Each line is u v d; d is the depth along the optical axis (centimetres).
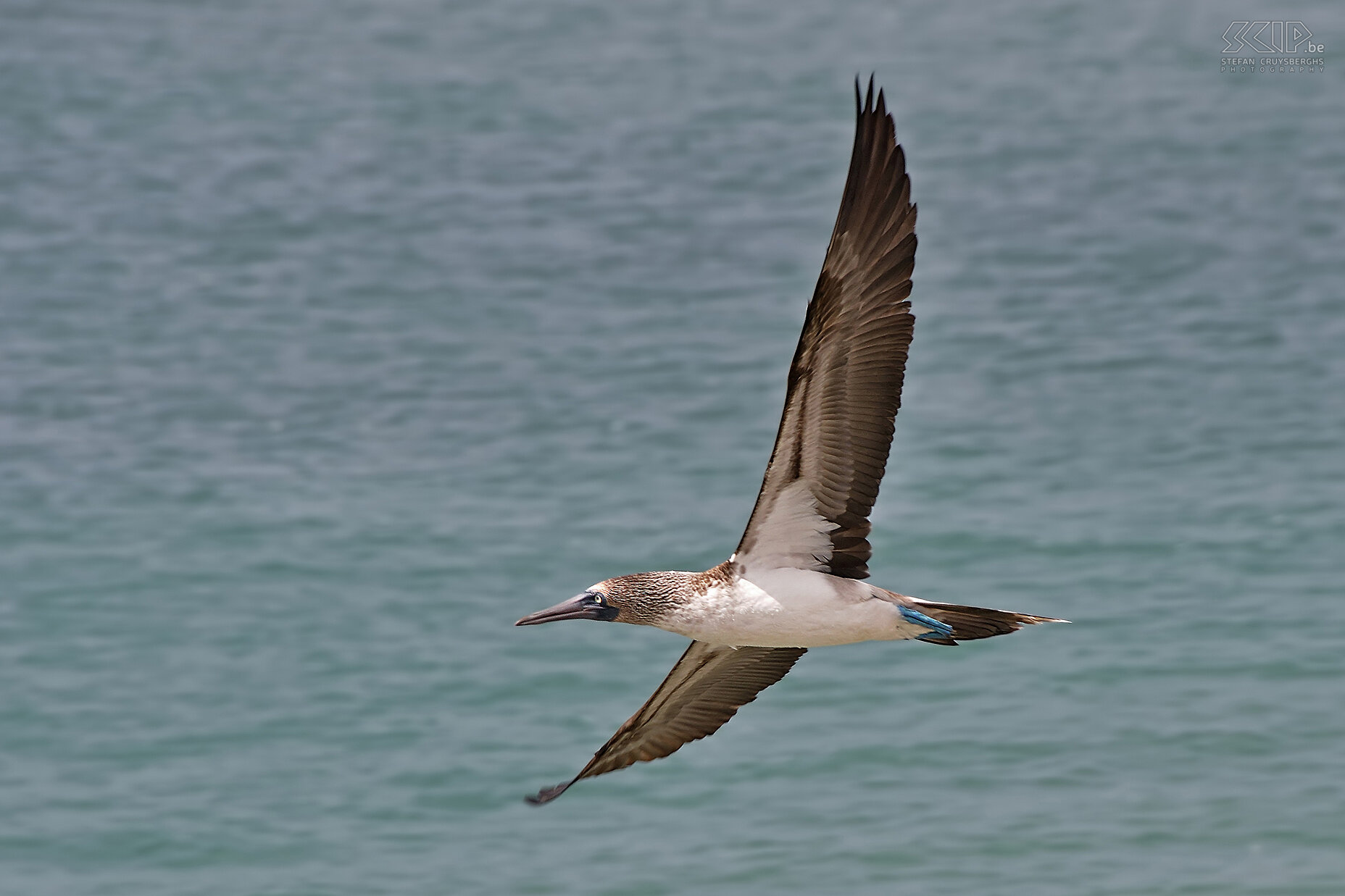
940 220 3659
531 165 4044
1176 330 3027
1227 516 2295
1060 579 2139
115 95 4569
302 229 3678
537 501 2400
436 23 5250
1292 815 1664
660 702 1318
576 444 2600
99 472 2534
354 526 2338
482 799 1759
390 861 1662
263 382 2900
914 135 4188
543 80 4669
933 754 1806
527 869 1639
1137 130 4159
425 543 2281
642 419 2691
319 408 2780
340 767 1806
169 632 2073
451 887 1616
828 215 3669
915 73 4650
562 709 1906
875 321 1084
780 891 1586
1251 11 5112
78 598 2144
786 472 1133
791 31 5094
